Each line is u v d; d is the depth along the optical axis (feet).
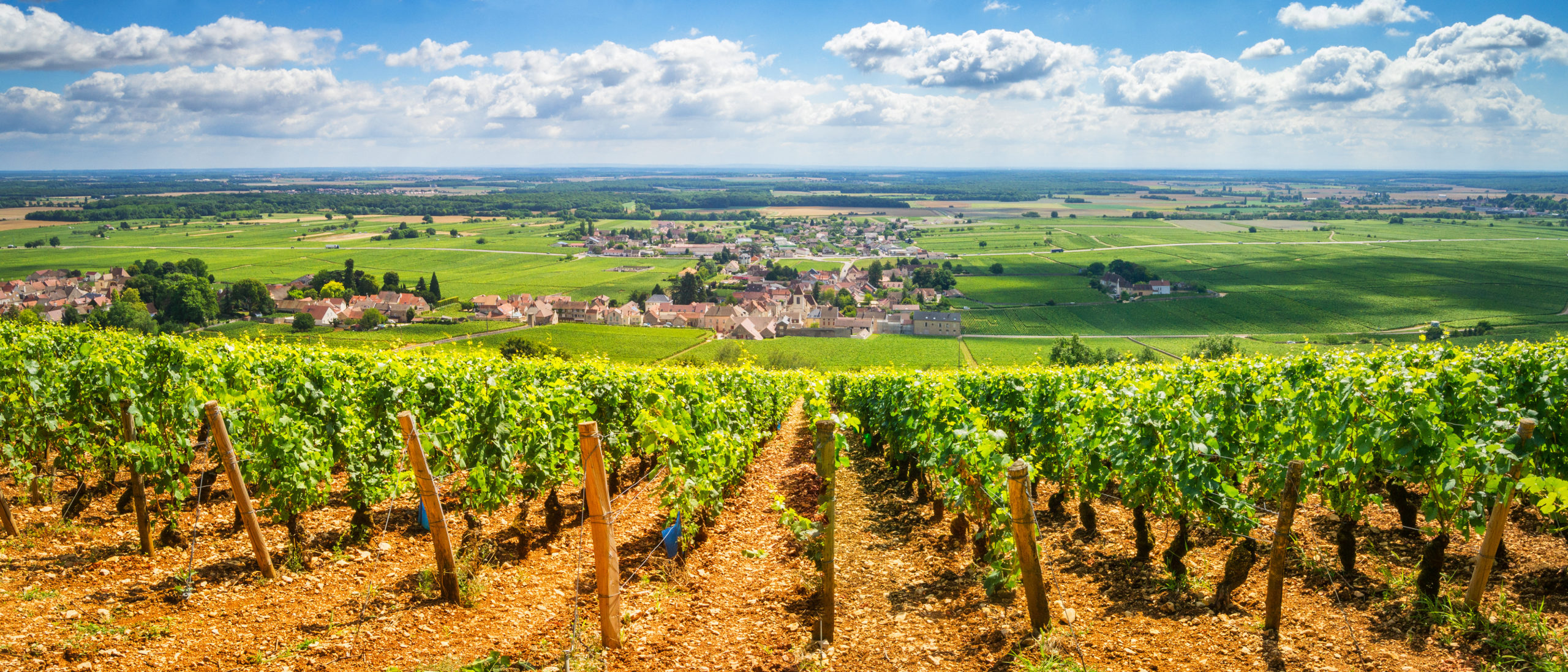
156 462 28.04
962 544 34.68
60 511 31.53
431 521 24.40
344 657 20.68
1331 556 28.02
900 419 50.37
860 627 25.20
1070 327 432.66
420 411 40.22
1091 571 30.01
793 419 113.80
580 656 21.07
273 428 30.01
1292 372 38.81
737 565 33.01
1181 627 23.44
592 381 49.37
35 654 18.86
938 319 426.51
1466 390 28.32
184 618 22.43
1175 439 28.25
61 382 33.68
